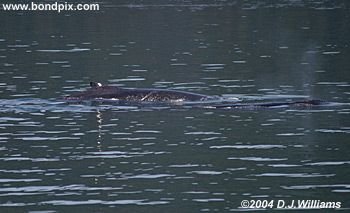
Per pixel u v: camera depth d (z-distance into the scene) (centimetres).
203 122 9675
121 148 8438
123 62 15462
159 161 7919
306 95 11488
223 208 6494
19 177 7369
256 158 8006
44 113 10269
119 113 10238
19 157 8088
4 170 7600
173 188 7019
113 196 6800
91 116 10056
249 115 10069
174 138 8875
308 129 9250
